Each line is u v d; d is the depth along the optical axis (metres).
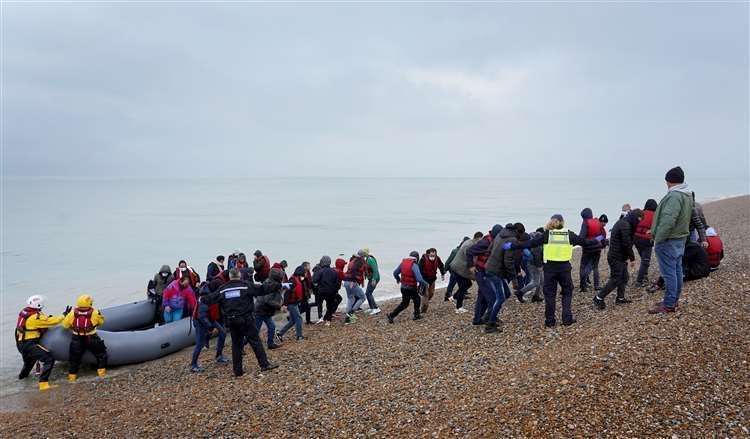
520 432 4.77
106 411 7.41
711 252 9.35
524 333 8.27
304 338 11.13
